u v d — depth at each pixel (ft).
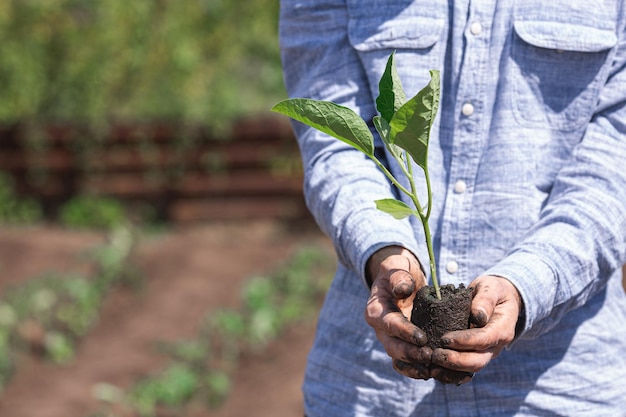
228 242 26.76
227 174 29.32
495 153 6.37
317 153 6.72
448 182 6.49
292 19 7.02
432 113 5.24
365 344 6.57
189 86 30.30
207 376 18.71
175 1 30.71
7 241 26.08
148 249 25.71
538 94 6.33
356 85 6.71
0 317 20.66
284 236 28.14
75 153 29.40
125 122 29.32
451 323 5.39
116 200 29.50
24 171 29.53
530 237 6.05
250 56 31.32
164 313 21.97
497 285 5.64
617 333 6.56
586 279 5.96
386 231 6.04
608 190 6.11
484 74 6.37
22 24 30.25
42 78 30.35
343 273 6.79
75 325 21.04
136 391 18.02
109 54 30.42
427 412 6.42
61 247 25.71
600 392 6.41
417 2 6.47
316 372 6.86
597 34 6.23
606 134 6.31
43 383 18.67
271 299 22.54
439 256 6.52
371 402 6.56
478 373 6.37
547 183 6.40
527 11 6.29
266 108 30.60
